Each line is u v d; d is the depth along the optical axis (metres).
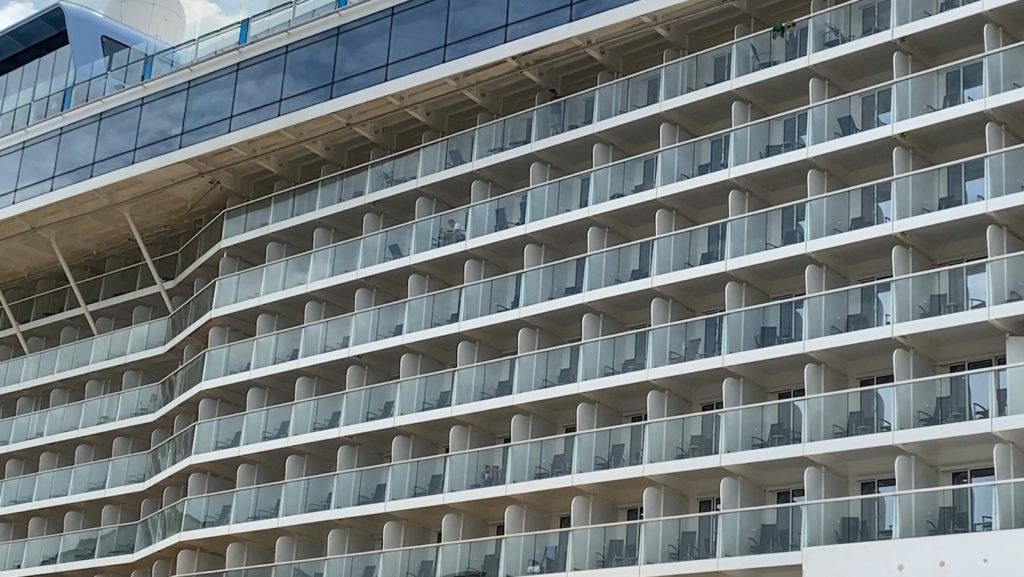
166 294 48.19
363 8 41.31
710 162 34.44
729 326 32.53
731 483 31.50
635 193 35.53
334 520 38.09
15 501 48.91
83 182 46.34
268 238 43.56
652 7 35.59
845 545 26.97
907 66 32.28
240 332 44.28
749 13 35.75
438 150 40.22
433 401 37.41
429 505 36.19
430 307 38.53
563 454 34.38
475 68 38.50
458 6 39.41
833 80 33.78
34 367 50.97
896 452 29.69
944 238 30.84
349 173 42.38
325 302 42.00
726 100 35.12
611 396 34.81
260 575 39.00
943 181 30.45
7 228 49.25
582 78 39.16
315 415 39.78
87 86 48.09
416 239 39.72
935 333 29.61
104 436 48.09
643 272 34.69
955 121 30.80
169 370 48.28
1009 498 26.80
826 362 31.36
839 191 31.84
